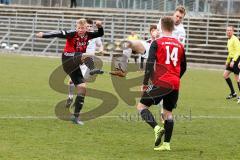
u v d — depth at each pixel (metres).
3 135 36.88
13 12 159.88
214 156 33.00
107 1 161.00
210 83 88.38
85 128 41.28
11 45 153.50
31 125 41.38
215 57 134.00
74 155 31.77
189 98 65.75
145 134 39.59
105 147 34.50
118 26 149.12
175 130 42.06
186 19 141.12
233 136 40.34
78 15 155.75
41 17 156.38
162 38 34.09
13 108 49.97
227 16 145.50
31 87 68.94
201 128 43.50
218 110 55.59
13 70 93.38
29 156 31.02
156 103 34.47
